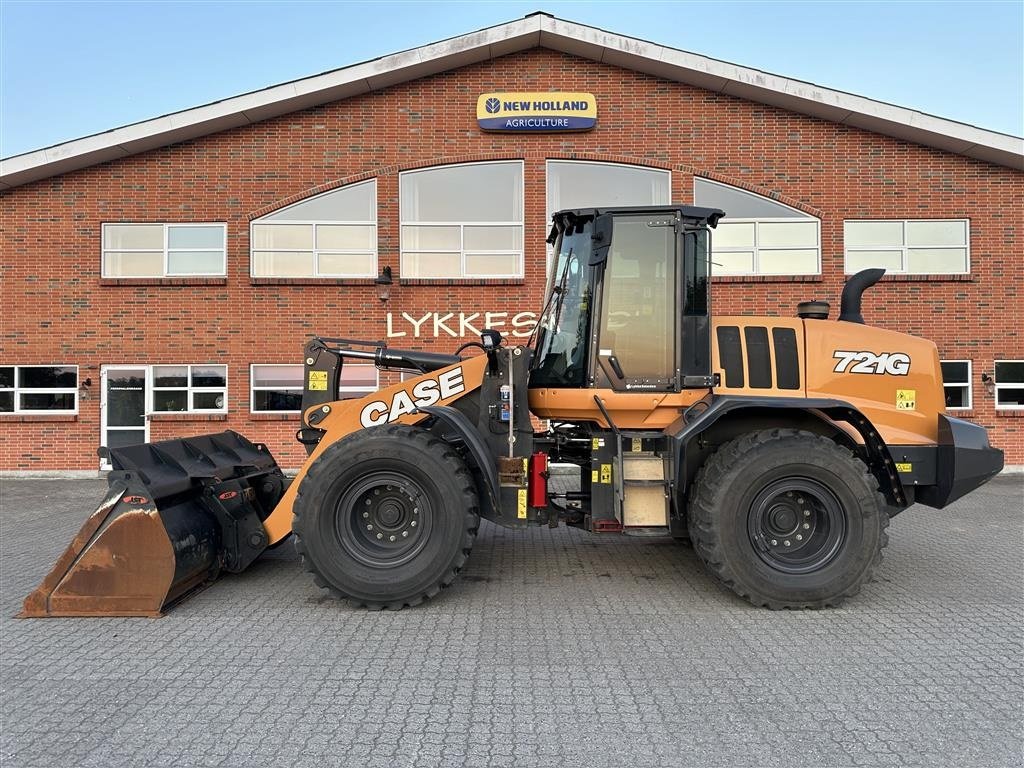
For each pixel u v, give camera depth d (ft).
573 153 35.86
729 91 35.60
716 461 14.71
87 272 35.65
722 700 10.44
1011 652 12.34
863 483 14.39
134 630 13.48
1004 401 36.09
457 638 13.07
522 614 14.46
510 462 15.61
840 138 35.99
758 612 14.52
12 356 35.60
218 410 35.78
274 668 11.68
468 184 36.17
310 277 35.68
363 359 18.35
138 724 9.73
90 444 35.53
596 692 10.73
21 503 28.17
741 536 14.39
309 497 14.47
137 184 35.70
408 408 16.47
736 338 16.28
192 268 36.01
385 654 12.30
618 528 15.34
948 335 35.86
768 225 36.19
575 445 17.44
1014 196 35.86
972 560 18.83
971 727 9.59
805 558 14.71
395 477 14.64
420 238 36.06
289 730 9.55
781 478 14.44
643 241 16.07
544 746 9.11
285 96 34.30
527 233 35.76
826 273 35.83
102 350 35.58
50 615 14.26
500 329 35.76
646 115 35.91
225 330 35.65
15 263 35.68
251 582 16.74
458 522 14.52
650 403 15.88
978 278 35.83
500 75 35.78
